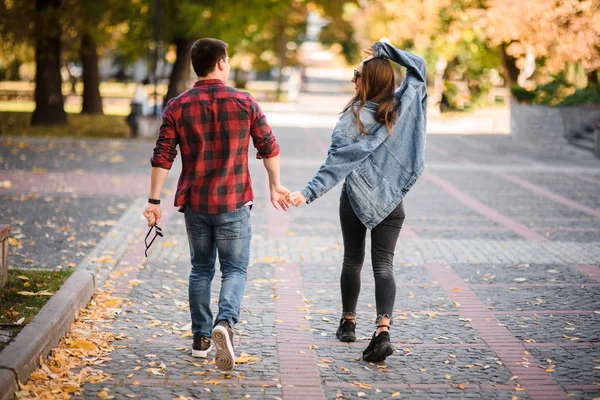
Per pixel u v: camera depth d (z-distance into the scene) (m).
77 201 14.31
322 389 5.74
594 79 30.59
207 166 6.02
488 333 7.20
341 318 6.93
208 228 6.15
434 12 31.80
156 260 9.95
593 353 6.65
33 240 10.88
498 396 5.65
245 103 6.00
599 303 8.30
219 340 5.77
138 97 27.34
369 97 6.28
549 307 8.14
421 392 5.71
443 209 14.39
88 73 39.16
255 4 28.33
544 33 25.17
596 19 24.58
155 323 7.26
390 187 6.23
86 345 6.44
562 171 20.53
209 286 6.35
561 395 5.67
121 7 29.12
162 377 5.90
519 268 9.91
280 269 9.64
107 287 8.52
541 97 27.81
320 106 48.94
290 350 6.62
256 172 18.86
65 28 30.11
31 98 48.50
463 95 43.56
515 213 14.12
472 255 10.61
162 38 29.05
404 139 6.26
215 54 6.00
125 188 16.05
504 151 25.11
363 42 80.06
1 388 5.08
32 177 17.30
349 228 6.53
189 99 5.98
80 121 33.53
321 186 6.12
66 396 5.40
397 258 10.35
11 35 29.66
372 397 5.60
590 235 12.20
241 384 5.80
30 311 6.97
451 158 23.02
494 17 26.08
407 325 7.43
